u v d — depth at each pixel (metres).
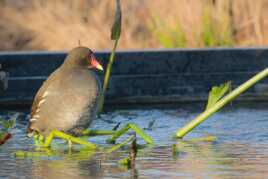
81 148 9.80
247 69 14.90
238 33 22.44
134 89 14.41
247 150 9.37
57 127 10.34
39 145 10.00
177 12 22.28
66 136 9.84
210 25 21.88
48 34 23.09
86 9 23.62
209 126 11.40
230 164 8.45
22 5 24.09
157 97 14.52
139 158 8.91
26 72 14.26
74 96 10.19
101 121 12.01
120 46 22.67
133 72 14.45
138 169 8.22
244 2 22.44
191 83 14.66
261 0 22.36
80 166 8.47
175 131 10.93
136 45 22.55
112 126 11.48
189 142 10.05
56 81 10.29
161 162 8.63
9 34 23.42
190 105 14.16
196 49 14.80
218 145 9.78
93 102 10.25
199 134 10.69
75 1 23.75
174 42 21.86
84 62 10.62
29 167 8.45
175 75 14.60
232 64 14.87
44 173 8.07
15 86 14.08
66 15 23.42
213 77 14.73
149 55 14.49
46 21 23.36
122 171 8.12
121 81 14.34
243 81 14.81
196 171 8.05
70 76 10.27
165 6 22.62
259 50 14.94
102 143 10.16
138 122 11.87
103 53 14.29
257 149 9.43
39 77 14.23
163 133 10.79
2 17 23.75
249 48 14.99
